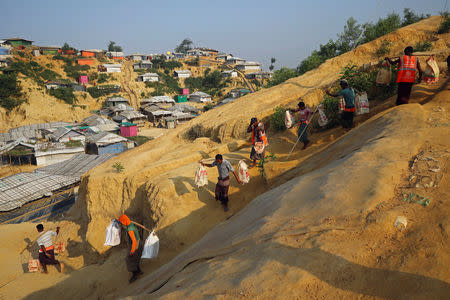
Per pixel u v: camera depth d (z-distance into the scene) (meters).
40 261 10.03
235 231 4.55
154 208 8.42
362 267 2.69
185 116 68.44
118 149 43.97
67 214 15.65
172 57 121.50
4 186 22.62
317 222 3.49
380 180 3.81
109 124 58.00
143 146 16.69
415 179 3.67
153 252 6.75
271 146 10.21
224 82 99.00
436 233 2.76
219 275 3.29
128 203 10.70
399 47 15.25
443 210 3.00
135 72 93.81
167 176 9.47
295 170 7.03
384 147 4.72
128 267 6.85
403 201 3.36
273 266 3.00
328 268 2.77
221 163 7.37
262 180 8.15
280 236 3.46
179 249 6.96
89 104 73.38
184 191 8.47
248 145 11.89
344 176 4.26
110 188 11.33
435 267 2.44
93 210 11.45
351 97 8.07
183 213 7.68
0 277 10.79
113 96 77.75
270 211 4.33
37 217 19.27
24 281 9.53
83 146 40.34
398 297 2.34
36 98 62.12
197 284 3.28
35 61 78.88
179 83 98.62
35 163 38.19
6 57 71.38
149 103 78.25
